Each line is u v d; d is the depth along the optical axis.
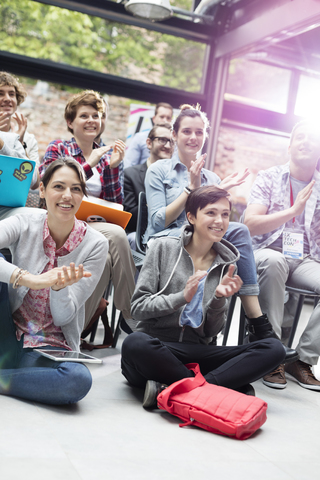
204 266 2.17
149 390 1.83
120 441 1.51
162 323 2.09
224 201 2.09
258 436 1.74
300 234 2.87
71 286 1.86
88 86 5.13
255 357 1.95
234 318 4.19
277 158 5.89
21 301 1.81
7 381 1.75
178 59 5.38
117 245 2.59
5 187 2.22
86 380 1.71
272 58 5.41
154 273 2.09
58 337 1.91
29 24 4.85
